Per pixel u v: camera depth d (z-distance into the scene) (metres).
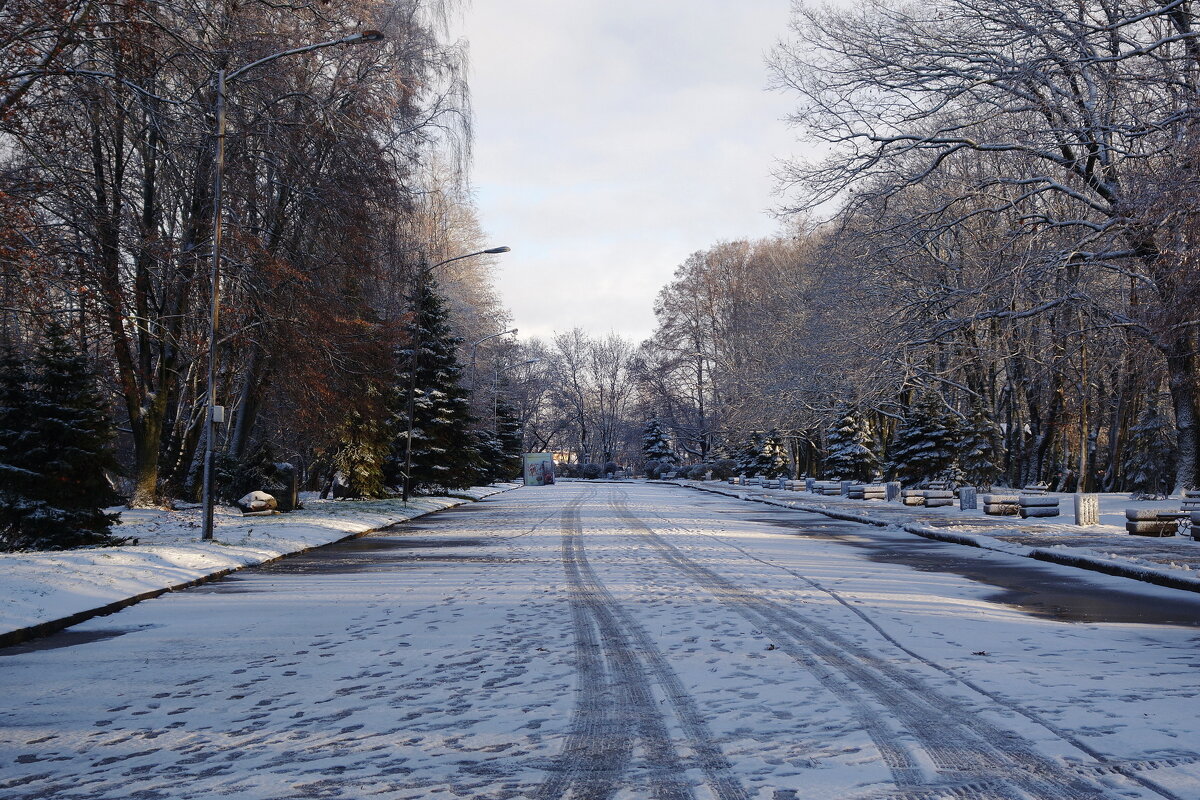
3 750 5.76
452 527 28.02
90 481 17.67
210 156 25.27
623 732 5.97
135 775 5.22
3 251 18.66
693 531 25.55
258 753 5.62
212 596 12.98
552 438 147.88
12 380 17.81
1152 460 48.69
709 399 97.88
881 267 36.22
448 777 5.10
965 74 29.30
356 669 8.09
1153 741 5.57
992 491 44.19
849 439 65.38
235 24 25.72
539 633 9.70
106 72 21.31
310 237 29.72
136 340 28.61
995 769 5.07
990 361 43.31
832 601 11.77
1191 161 22.30
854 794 4.71
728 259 85.50
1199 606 11.60
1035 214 29.47
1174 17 27.25
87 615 10.93
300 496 46.12
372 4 29.27
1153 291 30.38
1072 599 12.23
